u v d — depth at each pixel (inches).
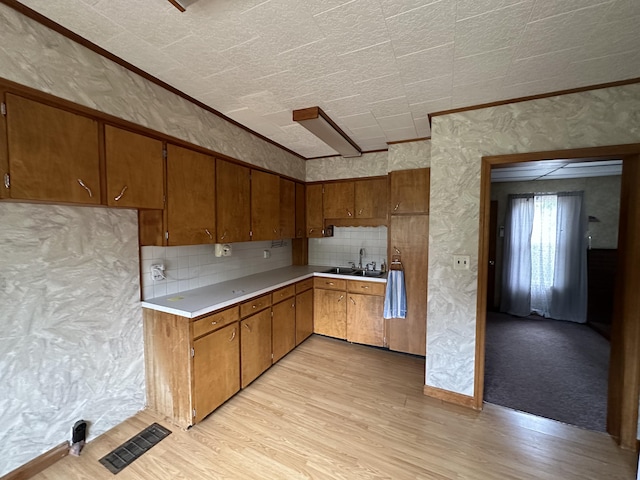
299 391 96.4
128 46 60.4
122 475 62.7
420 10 48.8
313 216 154.2
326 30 54.3
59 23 53.5
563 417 84.1
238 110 93.2
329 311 140.6
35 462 62.1
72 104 57.8
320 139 119.1
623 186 75.3
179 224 82.4
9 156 49.8
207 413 81.4
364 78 72.2
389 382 102.6
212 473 63.5
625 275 73.1
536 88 75.2
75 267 67.8
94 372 72.4
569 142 75.9
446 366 92.3
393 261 123.2
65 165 57.4
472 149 87.0
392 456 68.7
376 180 138.1
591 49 58.7
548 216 182.1
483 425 80.3
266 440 73.7
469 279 88.5
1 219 56.0
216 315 83.8
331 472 64.0
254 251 136.8
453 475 63.4
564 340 146.3
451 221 90.4
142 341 84.1
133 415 82.0
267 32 55.1
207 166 91.6
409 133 112.7
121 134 67.2
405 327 121.6
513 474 63.9
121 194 67.4
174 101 79.7
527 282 185.5
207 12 49.5
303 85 76.3
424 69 67.7
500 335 153.6
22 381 59.9
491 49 59.4
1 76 48.3
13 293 58.1
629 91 69.9
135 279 82.0
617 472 64.5
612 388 76.4
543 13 48.9
